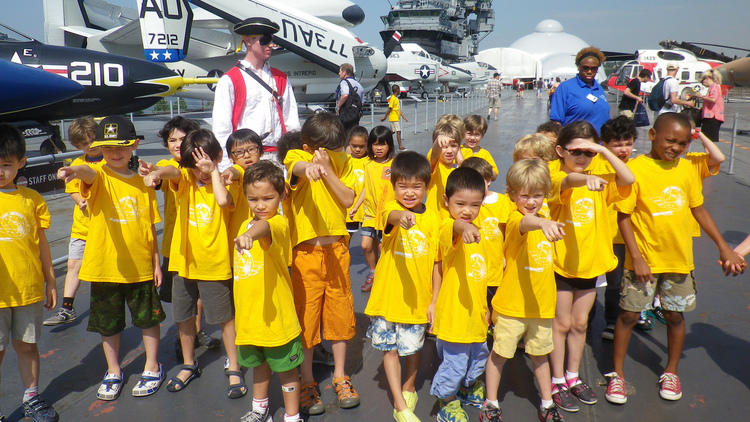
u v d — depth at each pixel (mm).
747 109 27578
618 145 2826
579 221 2609
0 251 2387
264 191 2301
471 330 2389
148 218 2822
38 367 2619
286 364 2355
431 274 2533
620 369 2771
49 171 4852
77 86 8086
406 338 2496
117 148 2680
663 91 10312
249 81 3549
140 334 3617
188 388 2900
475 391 2738
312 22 19469
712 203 6984
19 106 7676
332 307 2711
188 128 2996
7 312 2445
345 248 2773
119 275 2711
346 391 2715
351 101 8203
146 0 13344
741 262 2629
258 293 2320
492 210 2859
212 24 20672
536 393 2828
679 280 2674
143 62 11406
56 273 4738
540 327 2465
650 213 2645
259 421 2467
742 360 3148
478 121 3840
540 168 2336
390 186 3092
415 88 33375
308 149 2688
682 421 2549
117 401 2770
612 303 3361
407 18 56188
